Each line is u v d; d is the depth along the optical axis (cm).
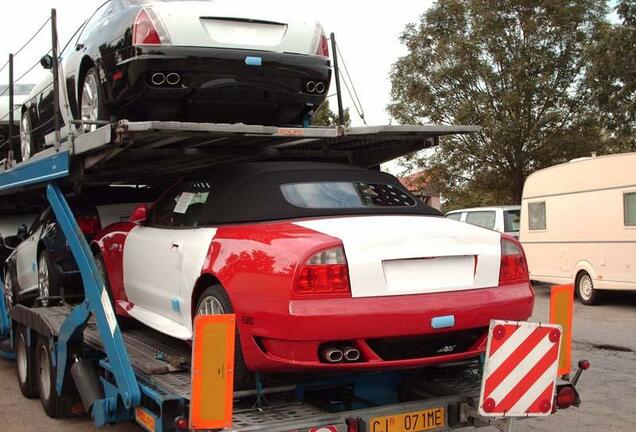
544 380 395
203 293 455
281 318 384
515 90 2455
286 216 457
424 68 2614
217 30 562
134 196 775
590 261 1314
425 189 2748
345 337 384
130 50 550
